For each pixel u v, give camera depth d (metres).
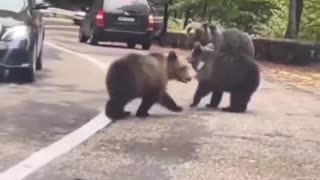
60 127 8.81
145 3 24.34
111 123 9.29
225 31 11.02
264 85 15.31
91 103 10.92
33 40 12.85
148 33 24.11
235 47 10.95
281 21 29.77
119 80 9.55
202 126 9.26
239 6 28.95
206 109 10.89
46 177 6.32
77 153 7.33
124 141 8.05
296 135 8.98
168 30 29.30
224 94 12.64
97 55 19.81
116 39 24.00
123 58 9.70
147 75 9.73
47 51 20.41
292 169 7.05
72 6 54.59
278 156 7.64
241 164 7.13
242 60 10.82
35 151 7.36
